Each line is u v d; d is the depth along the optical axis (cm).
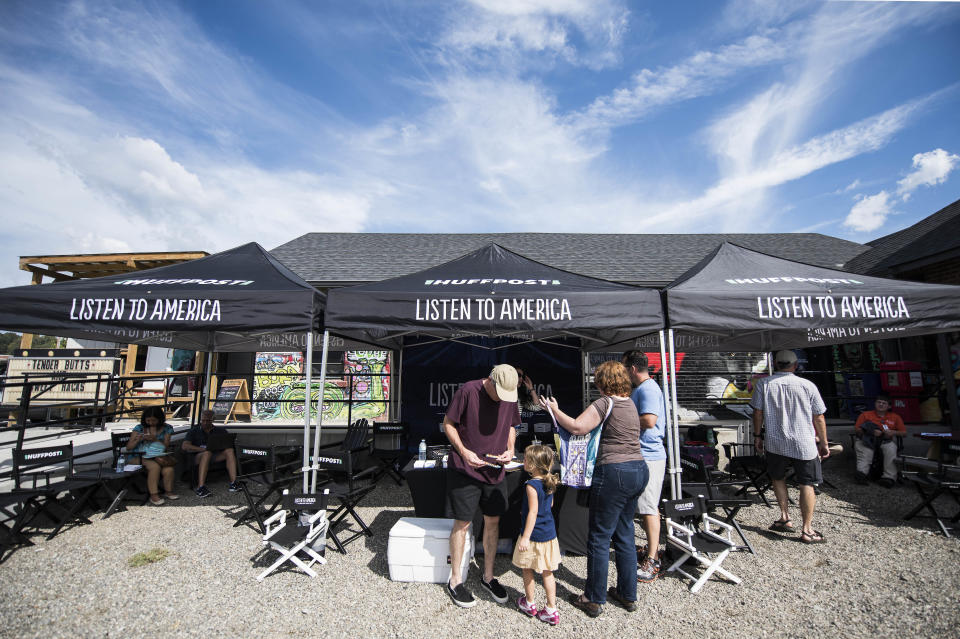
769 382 455
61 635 286
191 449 610
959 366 721
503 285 441
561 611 315
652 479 360
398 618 308
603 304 411
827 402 953
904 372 834
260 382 917
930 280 741
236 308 411
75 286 432
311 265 938
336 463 449
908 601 324
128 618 306
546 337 666
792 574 369
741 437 829
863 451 650
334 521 459
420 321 408
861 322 410
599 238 1205
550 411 321
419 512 428
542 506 304
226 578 363
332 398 904
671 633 289
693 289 415
